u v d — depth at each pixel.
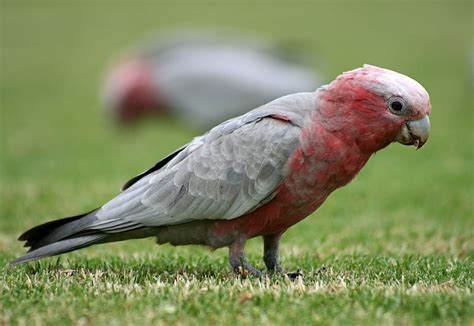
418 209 13.54
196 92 20.95
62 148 22.44
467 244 10.66
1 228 12.47
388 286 7.62
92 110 30.30
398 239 11.23
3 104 31.80
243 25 50.28
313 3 61.19
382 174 17.06
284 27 49.97
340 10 57.25
